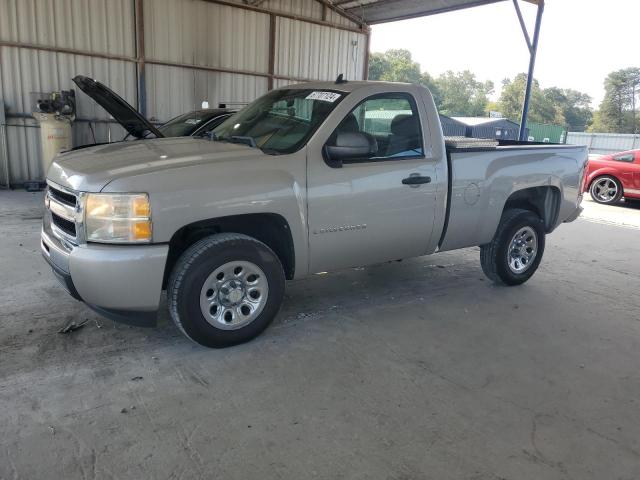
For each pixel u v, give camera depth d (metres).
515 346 4.04
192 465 2.52
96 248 3.22
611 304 5.12
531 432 2.93
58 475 2.41
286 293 4.92
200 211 3.36
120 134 12.05
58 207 3.61
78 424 2.79
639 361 3.89
